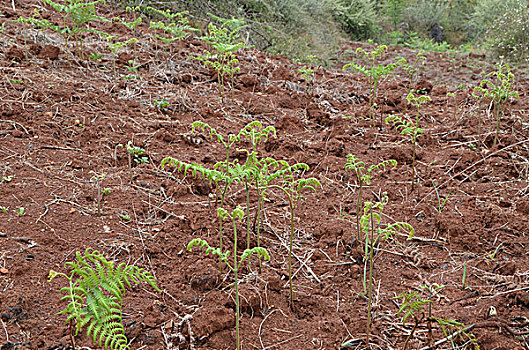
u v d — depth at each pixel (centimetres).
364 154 467
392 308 283
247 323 265
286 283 298
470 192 402
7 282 262
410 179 424
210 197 370
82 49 589
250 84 601
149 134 444
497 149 470
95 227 318
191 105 519
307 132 509
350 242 329
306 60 920
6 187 336
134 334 246
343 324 269
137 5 817
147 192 363
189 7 914
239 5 1030
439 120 557
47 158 379
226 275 292
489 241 340
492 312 274
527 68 933
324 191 398
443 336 261
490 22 1403
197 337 250
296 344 255
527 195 392
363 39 1441
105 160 394
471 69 962
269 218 358
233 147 450
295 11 1128
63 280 271
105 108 470
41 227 307
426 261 322
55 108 446
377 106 598
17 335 235
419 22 1731
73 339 235
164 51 651
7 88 452
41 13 681
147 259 300
